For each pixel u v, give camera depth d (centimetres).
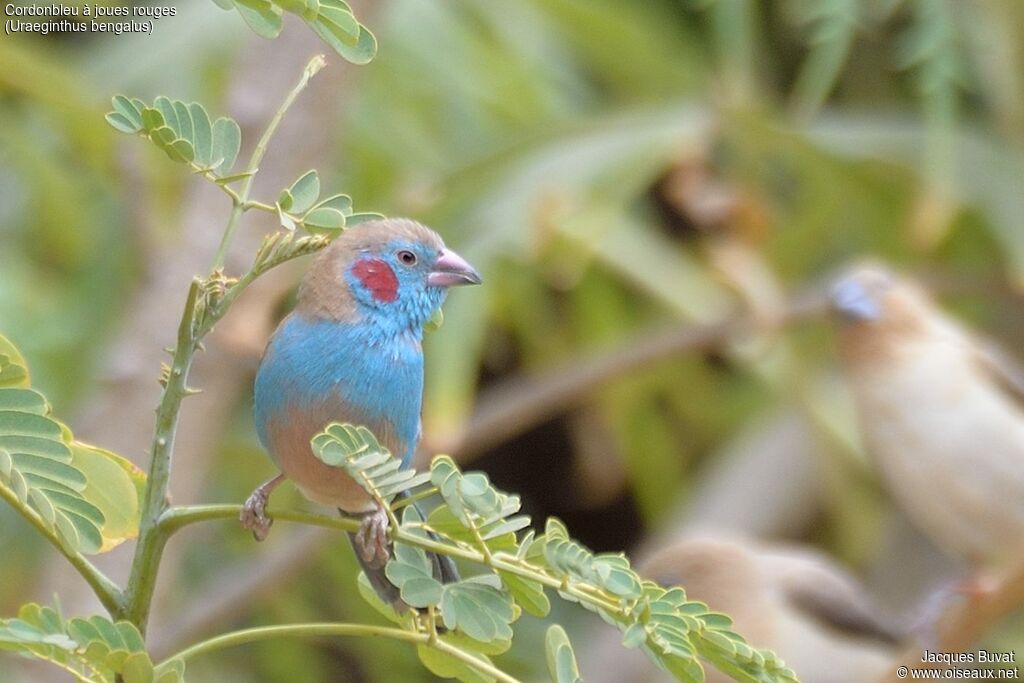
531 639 1238
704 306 1312
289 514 465
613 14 1444
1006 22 1122
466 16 1448
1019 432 1089
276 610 1356
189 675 1151
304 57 982
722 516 1471
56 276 1420
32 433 435
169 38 1344
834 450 1405
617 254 1312
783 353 1325
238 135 435
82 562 441
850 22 976
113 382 959
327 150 998
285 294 1048
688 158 1320
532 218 1228
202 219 967
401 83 1377
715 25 1391
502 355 1581
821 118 1470
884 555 1446
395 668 1370
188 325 436
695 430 1538
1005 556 1093
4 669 940
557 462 1631
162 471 443
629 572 423
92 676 418
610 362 1265
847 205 1431
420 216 1248
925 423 1102
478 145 1395
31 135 1385
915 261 1460
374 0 995
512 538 435
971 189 1334
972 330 1534
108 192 1348
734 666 438
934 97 1126
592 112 1508
